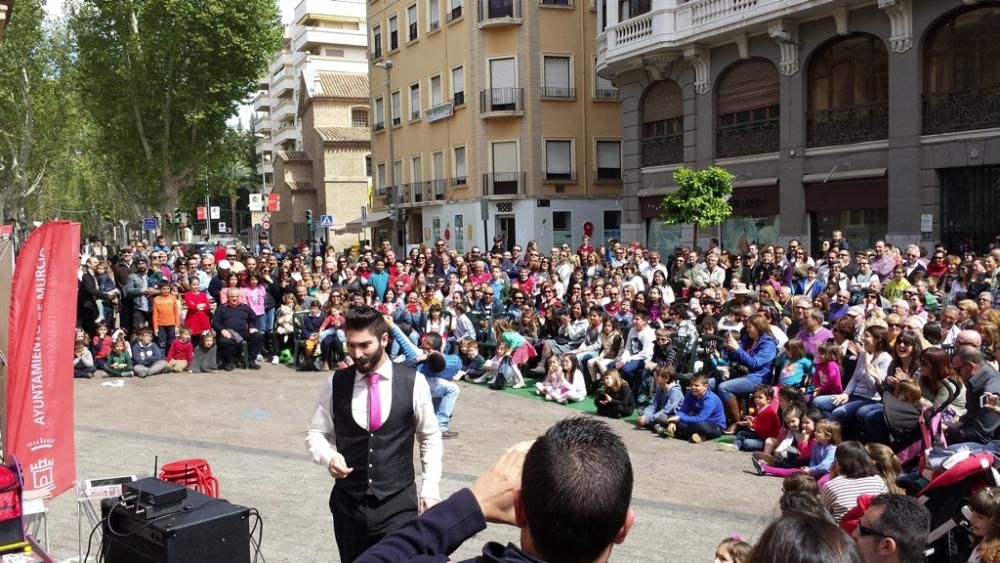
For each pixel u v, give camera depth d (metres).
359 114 56.41
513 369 13.33
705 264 16.28
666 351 11.59
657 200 25.39
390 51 39.88
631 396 11.23
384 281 17.30
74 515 6.73
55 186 57.41
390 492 4.21
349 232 47.88
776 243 21.84
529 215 32.88
